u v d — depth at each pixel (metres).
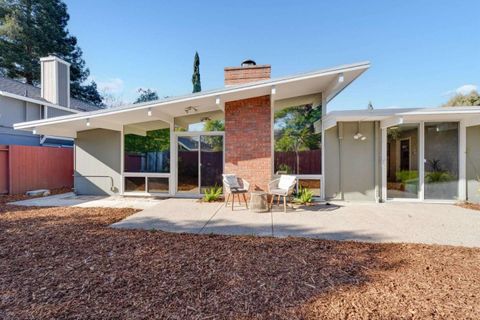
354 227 5.75
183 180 9.98
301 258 3.90
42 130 9.16
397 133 9.02
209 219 6.49
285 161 9.44
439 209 7.71
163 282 3.12
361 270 3.49
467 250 4.31
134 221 6.25
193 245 4.47
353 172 9.12
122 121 9.66
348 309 2.58
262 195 7.36
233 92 7.70
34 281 3.15
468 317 2.45
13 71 25.70
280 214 7.07
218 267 3.55
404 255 4.07
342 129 9.12
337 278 3.25
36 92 16.78
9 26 24.52
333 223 6.11
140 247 4.34
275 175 8.99
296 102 9.59
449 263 3.74
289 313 2.53
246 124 8.80
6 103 13.66
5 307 2.61
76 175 10.60
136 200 9.32
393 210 7.56
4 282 3.13
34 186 11.55
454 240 4.88
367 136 9.07
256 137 8.77
